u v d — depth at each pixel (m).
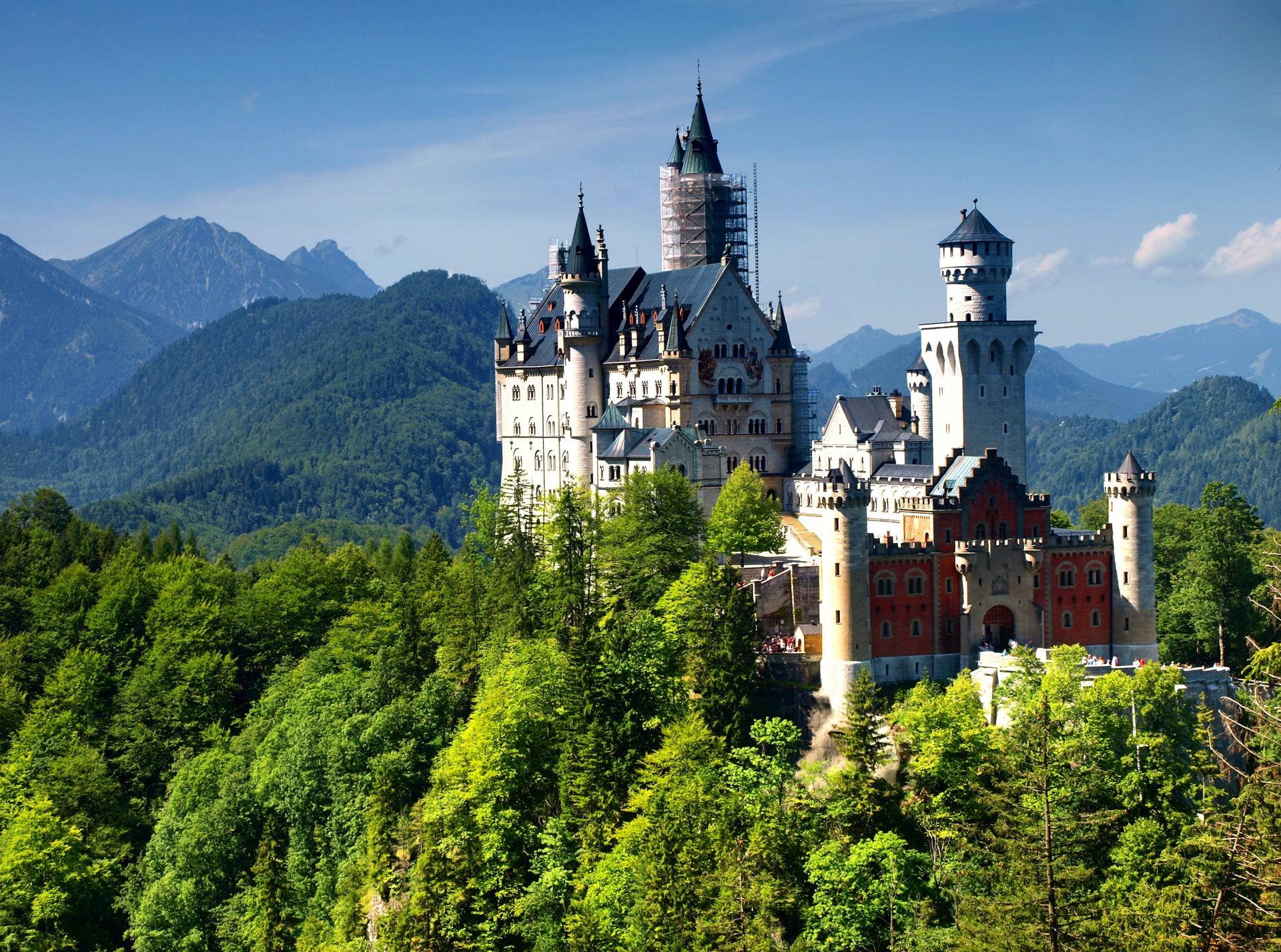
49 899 144.75
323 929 137.38
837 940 115.06
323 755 155.50
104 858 158.12
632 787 131.50
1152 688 127.12
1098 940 96.62
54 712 182.38
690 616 150.12
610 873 119.62
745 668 144.38
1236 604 167.12
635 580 168.00
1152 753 123.00
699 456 197.38
